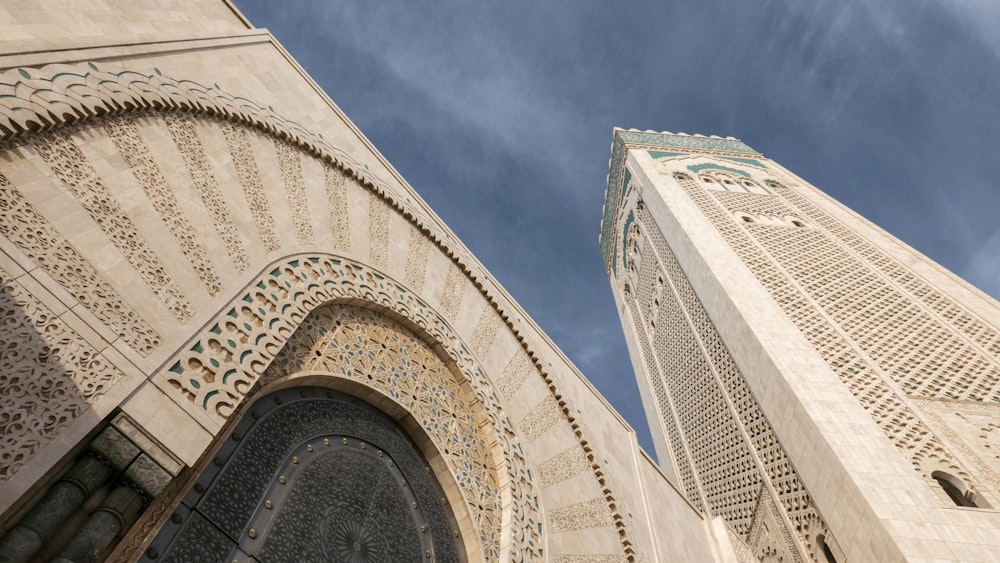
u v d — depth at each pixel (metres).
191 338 3.82
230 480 4.16
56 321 3.17
